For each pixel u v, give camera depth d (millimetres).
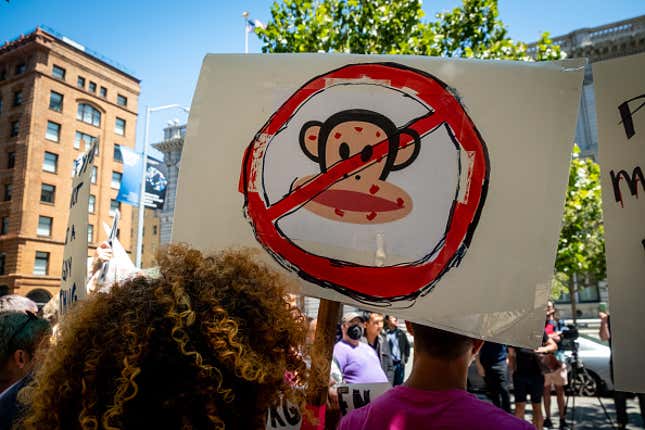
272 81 1865
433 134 1678
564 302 28219
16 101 33625
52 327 1848
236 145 1831
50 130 33469
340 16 8141
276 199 1750
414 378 1304
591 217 12969
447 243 1584
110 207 36875
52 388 789
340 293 1618
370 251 1632
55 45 33719
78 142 35156
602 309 7703
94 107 36562
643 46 25812
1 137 33625
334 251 1658
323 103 1796
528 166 1576
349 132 1749
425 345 1315
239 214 1768
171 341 768
